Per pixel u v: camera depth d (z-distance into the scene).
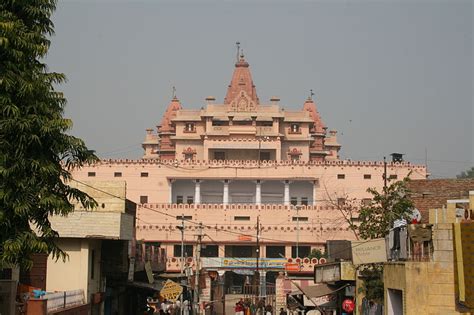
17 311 23.78
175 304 48.72
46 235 19.59
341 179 87.31
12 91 18.47
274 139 94.38
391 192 33.28
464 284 19.20
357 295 30.47
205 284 65.38
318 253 75.50
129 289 43.34
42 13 19.27
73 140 19.59
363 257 27.91
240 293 84.75
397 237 23.55
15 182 18.50
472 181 35.16
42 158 18.94
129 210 41.09
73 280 31.94
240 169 88.69
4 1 18.81
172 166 88.56
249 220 82.62
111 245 35.84
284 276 63.25
